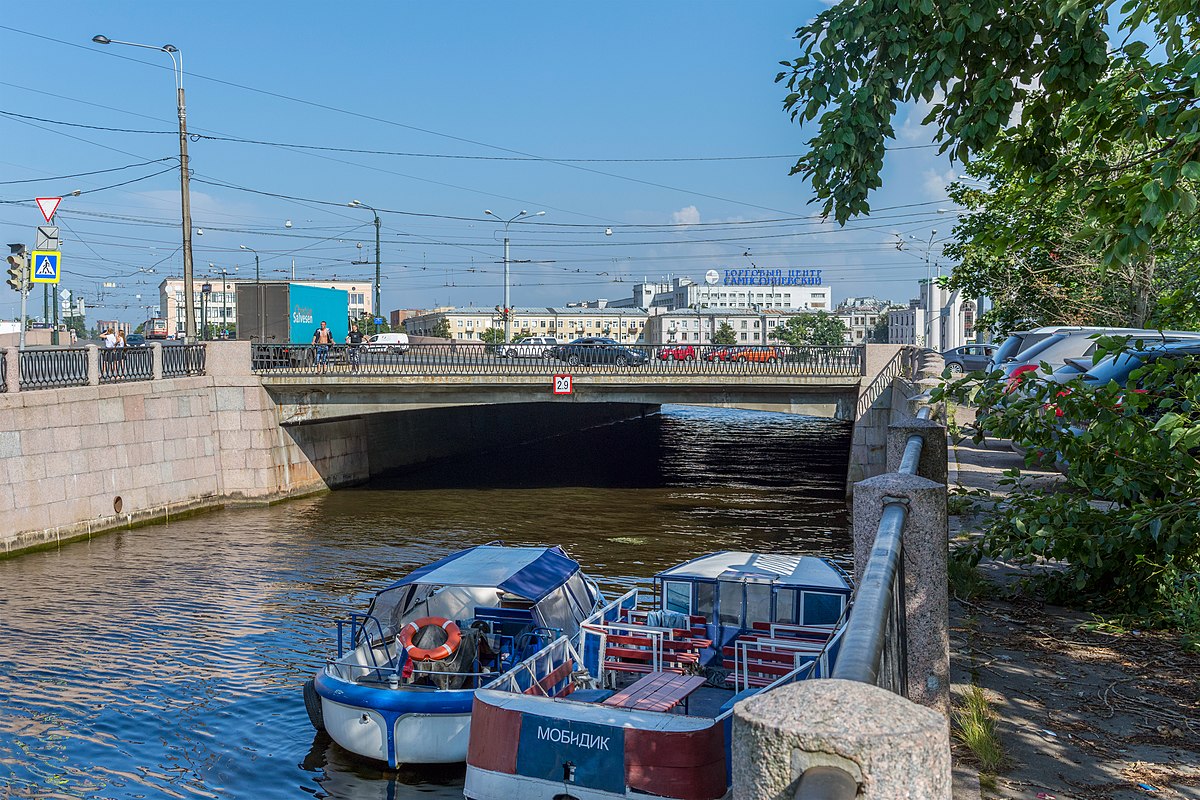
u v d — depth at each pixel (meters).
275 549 26.73
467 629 13.63
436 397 36.38
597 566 24.12
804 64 7.78
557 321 185.00
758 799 1.78
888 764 1.69
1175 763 4.70
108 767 12.69
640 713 8.95
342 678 13.27
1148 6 6.46
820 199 7.96
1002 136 8.02
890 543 3.61
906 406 21.92
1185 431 6.40
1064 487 8.59
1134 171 7.10
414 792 12.05
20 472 26.17
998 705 5.50
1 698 15.05
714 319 173.75
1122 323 26.62
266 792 12.03
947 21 7.45
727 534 28.64
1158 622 7.00
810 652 11.14
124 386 30.27
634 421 78.00
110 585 22.47
